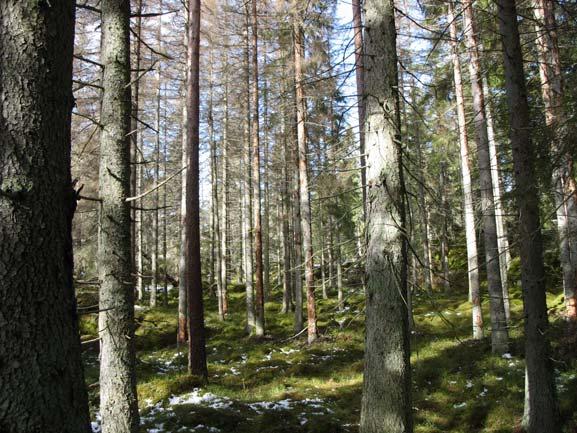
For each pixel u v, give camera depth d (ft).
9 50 8.12
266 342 59.98
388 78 18.76
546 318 22.85
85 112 46.91
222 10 65.82
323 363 45.93
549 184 22.98
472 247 48.19
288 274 86.07
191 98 40.73
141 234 89.71
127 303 17.12
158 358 51.57
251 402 33.94
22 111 8.07
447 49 44.09
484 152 42.37
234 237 130.52
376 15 19.27
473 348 43.27
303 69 52.54
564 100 20.56
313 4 32.22
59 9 8.73
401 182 18.57
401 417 16.97
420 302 71.92
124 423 16.44
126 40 17.95
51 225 8.19
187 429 26.89
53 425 7.59
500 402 30.22
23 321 7.56
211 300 97.86
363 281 19.88
